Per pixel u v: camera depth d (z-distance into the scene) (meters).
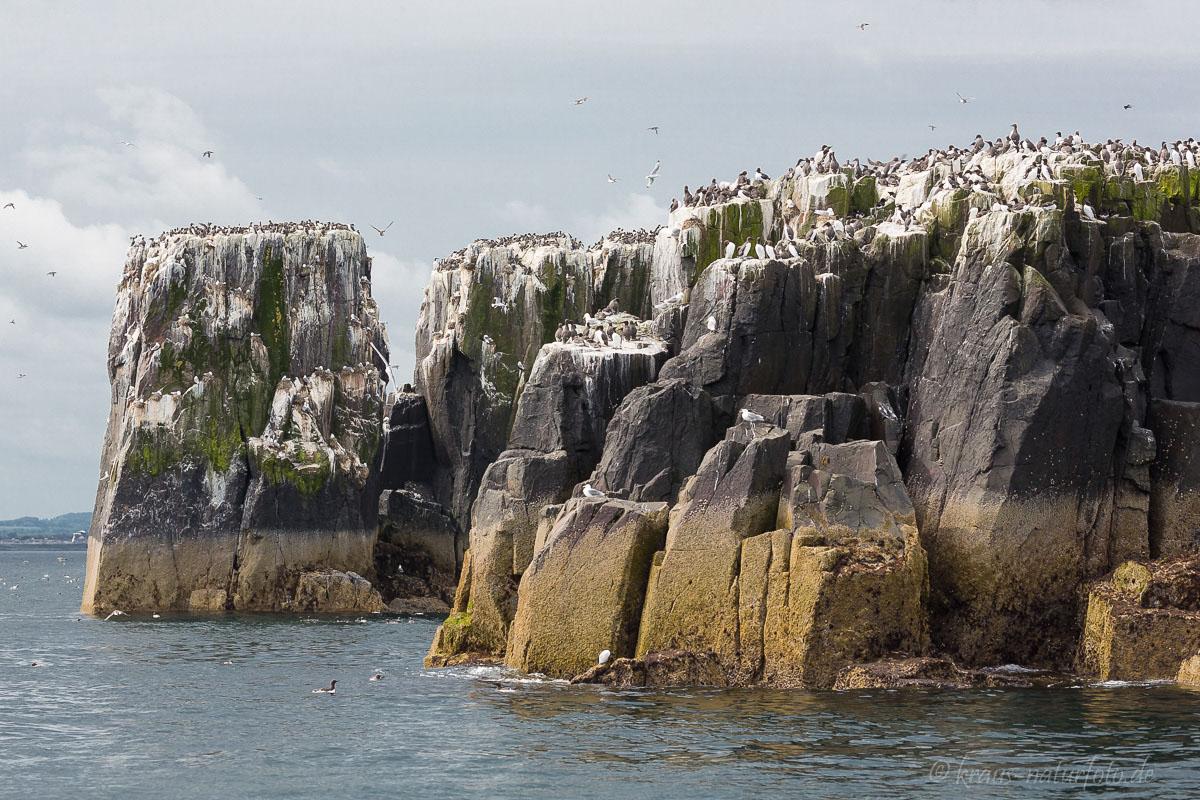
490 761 46.84
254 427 111.44
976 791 41.91
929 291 68.56
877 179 79.88
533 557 65.31
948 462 62.78
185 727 54.81
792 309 68.06
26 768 48.06
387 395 124.44
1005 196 67.69
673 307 74.69
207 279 112.19
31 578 195.00
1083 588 61.00
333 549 110.88
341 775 46.16
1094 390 61.47
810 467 59.78
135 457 108.12
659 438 65.50
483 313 114.19
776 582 57.56
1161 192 69.31
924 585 58.69
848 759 45.41
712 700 54.62
